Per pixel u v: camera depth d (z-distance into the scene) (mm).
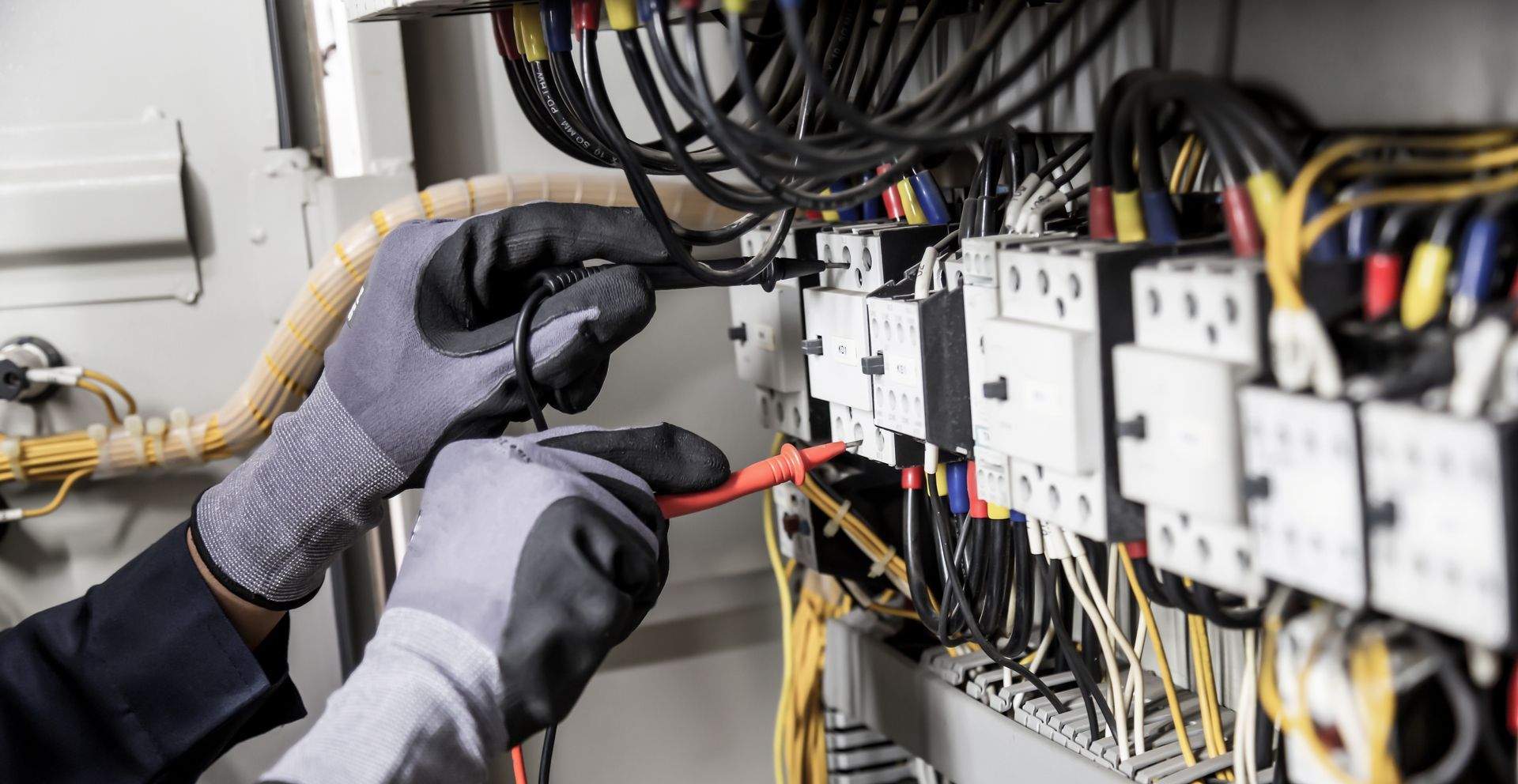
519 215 789
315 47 1188
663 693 1353
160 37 1136
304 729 1244
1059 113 846
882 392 844
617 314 739
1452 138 588
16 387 1089
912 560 913
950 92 609
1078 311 607
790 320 986
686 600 1339
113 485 1174
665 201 1186
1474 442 426
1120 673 992
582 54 693
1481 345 433
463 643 629
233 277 1184
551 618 614
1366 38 621
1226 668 931
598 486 688
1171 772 820
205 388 1190
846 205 711
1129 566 805
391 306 775
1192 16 721
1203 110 568
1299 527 497
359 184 1173
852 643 1190
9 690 844
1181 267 558
